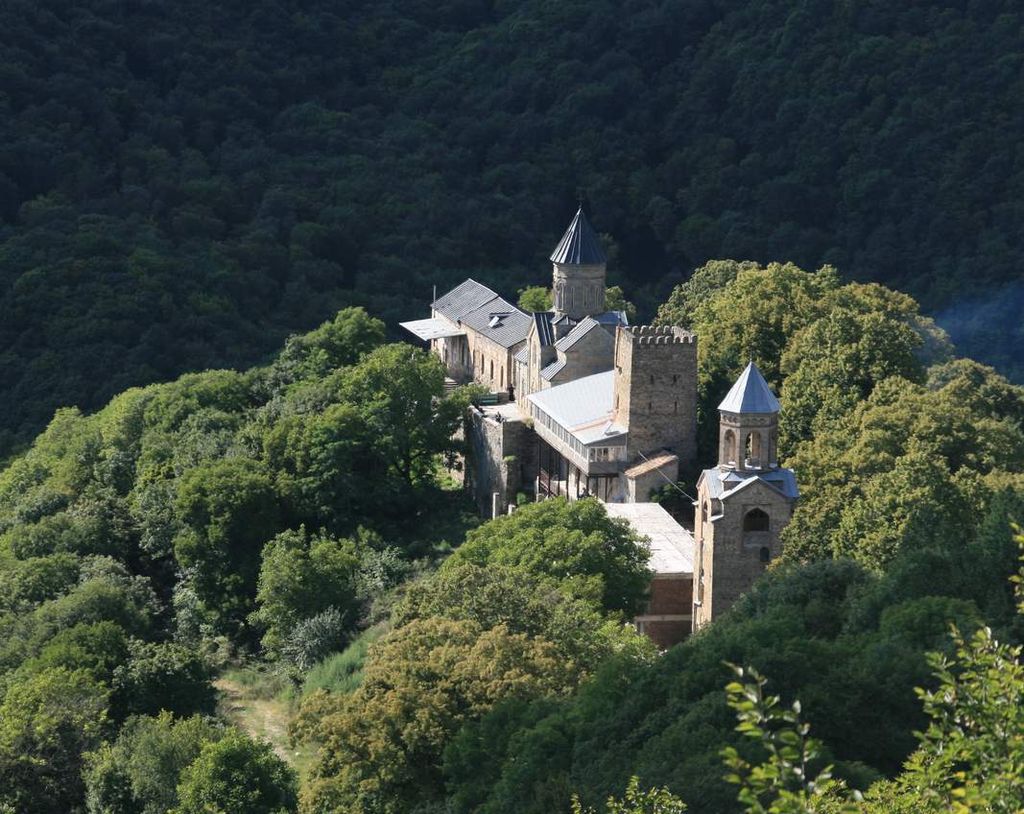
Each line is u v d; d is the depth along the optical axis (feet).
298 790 601.62
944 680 281.95
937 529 642.22
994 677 274.16
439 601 630.74
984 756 269.03
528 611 611.88
